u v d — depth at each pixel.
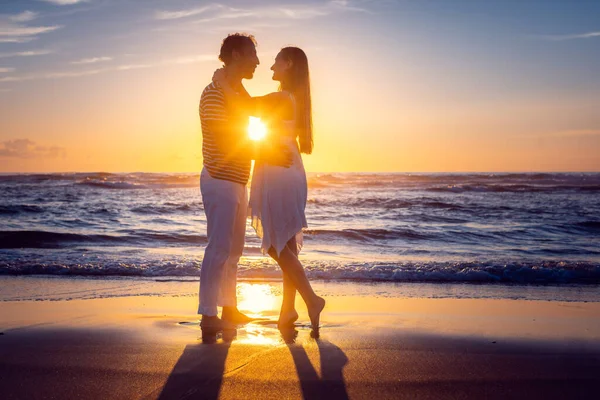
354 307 4.71
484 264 7.37
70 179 40.06
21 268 7.05
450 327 3.76
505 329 3.70
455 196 25.92
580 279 6.72
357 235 11.66
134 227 13.59
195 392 2.31
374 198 23.75
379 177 49.78
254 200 3.77
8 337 3.30
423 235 11.82
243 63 3.71
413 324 3.88
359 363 2.76
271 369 2.64
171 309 4.50
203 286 3.70
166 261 7.71
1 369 2.62
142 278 6.57
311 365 2.72
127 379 2.48
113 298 5.11
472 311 4.52
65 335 3.37
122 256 8.45
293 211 3.72
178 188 31.97
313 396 2.28
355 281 6.48
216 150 3.67
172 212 17.27
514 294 5.61
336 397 2.27
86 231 12.52
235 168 3.72
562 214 16.94
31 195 24.83
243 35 3.71
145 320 3.95
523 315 4.33
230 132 3.66
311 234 11.67
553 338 3.40
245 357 2.86
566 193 27.80
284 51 3.82
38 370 2.60
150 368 2.64
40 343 3.14
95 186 32.03
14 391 2.31
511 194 27.16
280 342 3.23
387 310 4.55
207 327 3.64
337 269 6.98
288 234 3.71
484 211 17.94
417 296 5.41
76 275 6.81
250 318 4.04
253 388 2.37
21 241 10.50
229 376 2.53
